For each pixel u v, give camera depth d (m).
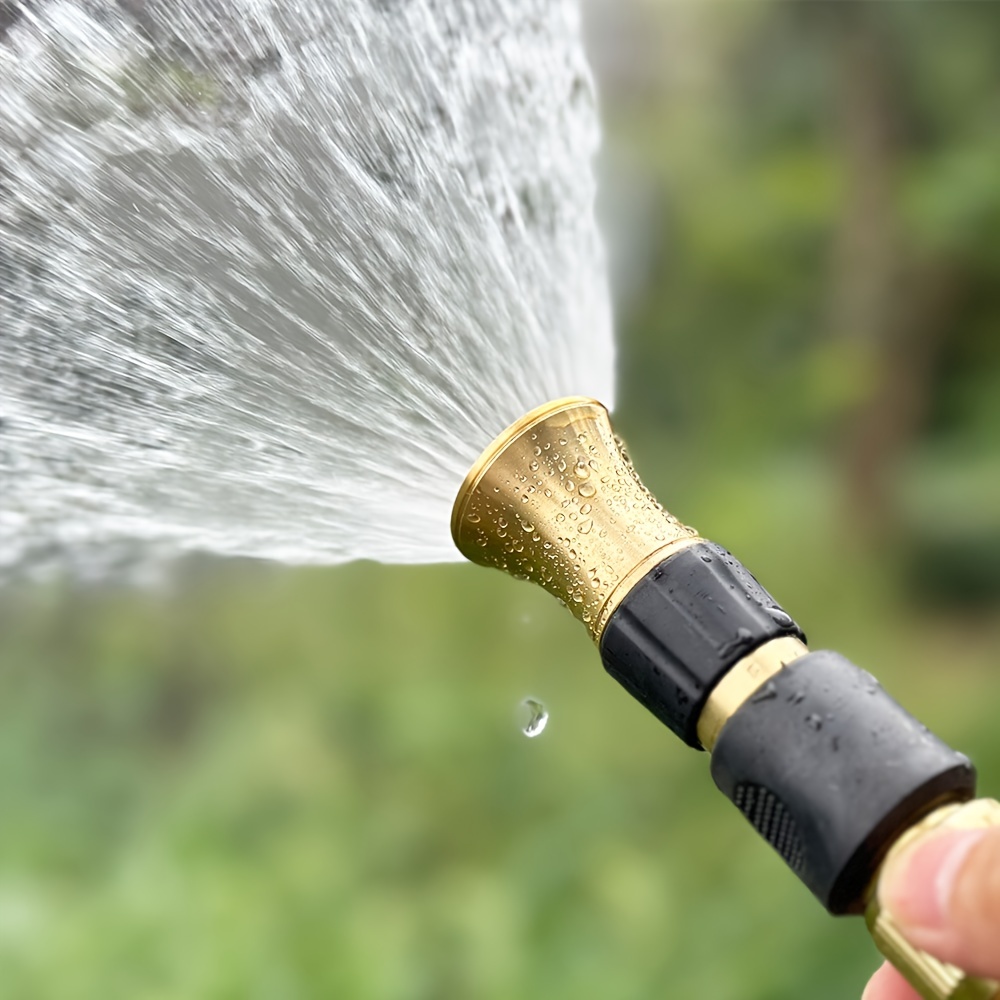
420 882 1.40
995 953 0.54
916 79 2.89
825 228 2.98
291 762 1.57
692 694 0.56
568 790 1.55
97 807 1.50
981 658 2.32
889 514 2.76
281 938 1.22
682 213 3.00
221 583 1.91
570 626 1.95
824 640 2.17
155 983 1.16
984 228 2.81
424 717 1.68
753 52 3.03
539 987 1.20
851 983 1.16
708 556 0.57
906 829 0.54
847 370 2.65
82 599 1.77
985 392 3.11
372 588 2.02
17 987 1.16
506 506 0.59
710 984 1.18
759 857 1.36
